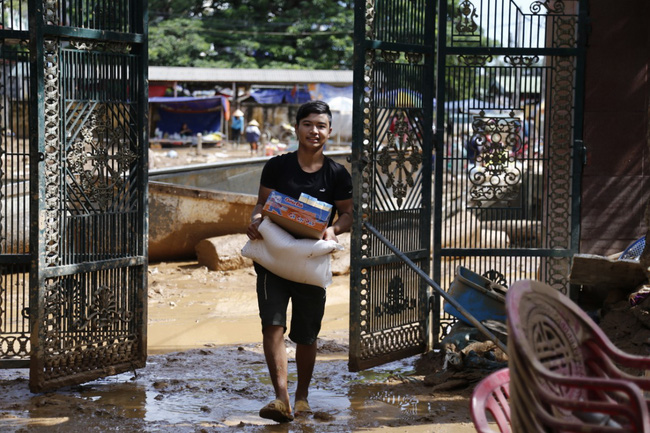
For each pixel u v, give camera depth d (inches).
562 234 264.7
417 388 221.1
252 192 526.9
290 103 1379.2
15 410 197.8
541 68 258.5
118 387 220.7
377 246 235.1
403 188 243.3
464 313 204.8
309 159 197.3
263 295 191.9
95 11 215.3
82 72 212.4
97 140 217.3
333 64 1494.8
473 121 257.0
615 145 265.1
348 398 211.9
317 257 189.6
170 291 390.6
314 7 1539.1
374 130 232.4
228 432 182.9
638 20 261.4
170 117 1337.4
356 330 229.1
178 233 466.0
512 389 99.1
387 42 230.2
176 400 209.3
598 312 241.6
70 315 215.0
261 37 1510.8
